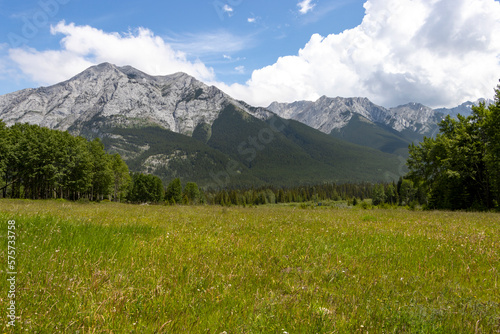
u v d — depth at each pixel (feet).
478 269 18.31
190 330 9.61
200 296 12.35
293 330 10.03
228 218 45.11
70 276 12.82
